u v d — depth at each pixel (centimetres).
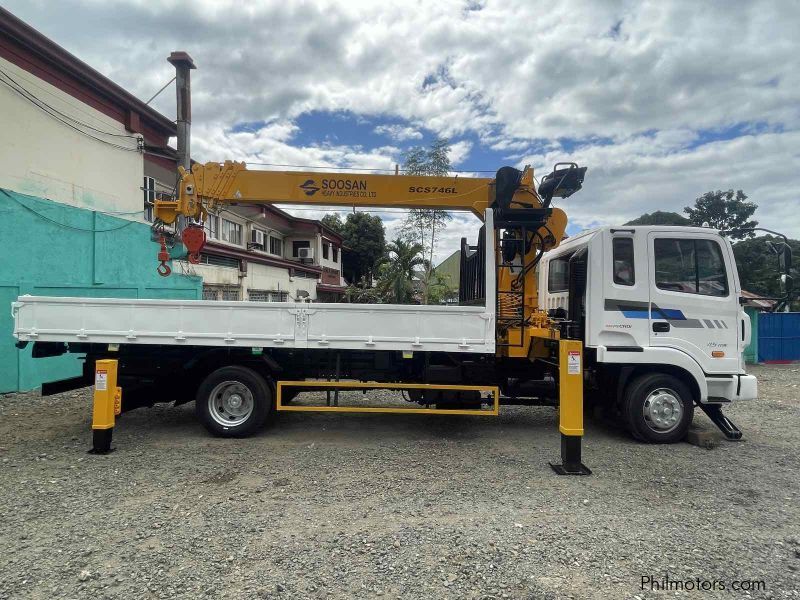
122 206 1270
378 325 631
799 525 406
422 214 2334
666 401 638
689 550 361
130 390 652
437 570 330
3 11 902
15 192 902
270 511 421
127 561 338
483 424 740
